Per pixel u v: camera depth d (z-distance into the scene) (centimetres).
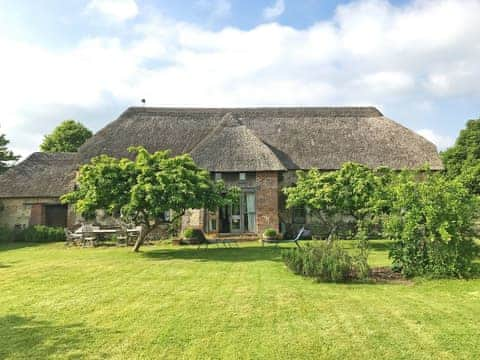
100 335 588
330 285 919
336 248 1049
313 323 633
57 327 629
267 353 516
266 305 742
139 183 1467
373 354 511
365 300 771
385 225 1073
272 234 1992
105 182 1492
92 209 1516
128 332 600
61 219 2597
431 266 987
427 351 519
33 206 2550
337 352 518
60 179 2662
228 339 566
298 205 1758
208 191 1595
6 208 2555
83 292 877
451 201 979
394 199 1093
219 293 848
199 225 2144
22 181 2634
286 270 1131
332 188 1599
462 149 3372
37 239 2300
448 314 674
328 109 2795
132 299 805
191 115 2752
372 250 1570
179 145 2467
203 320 654
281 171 2206
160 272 1127
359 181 1583
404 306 726
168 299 800
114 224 2373
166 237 2150
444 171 2339
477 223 1001
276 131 2559
